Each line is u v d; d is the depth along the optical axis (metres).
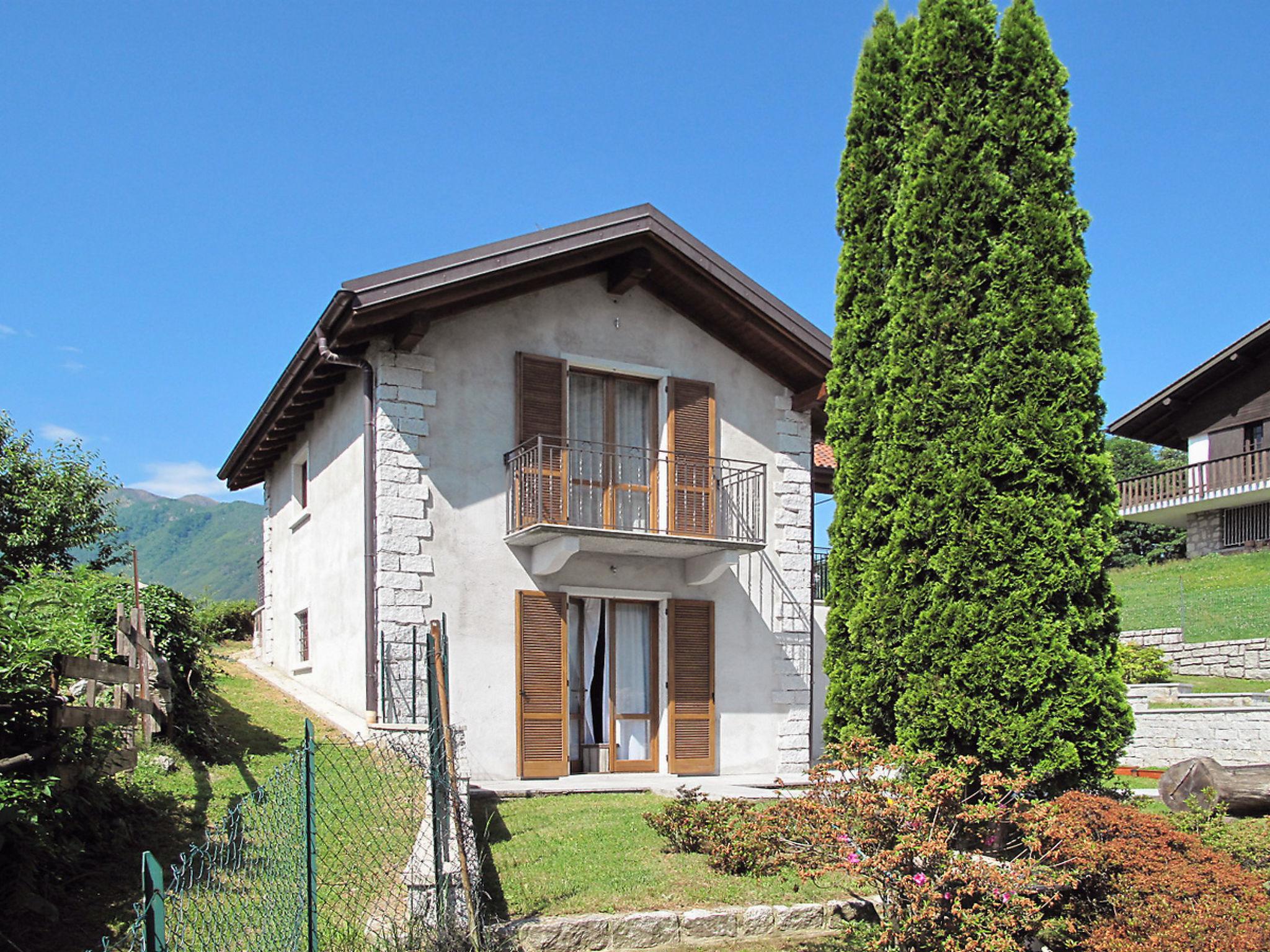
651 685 13.60
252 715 12.70
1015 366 9.41
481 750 12.24
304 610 15.62
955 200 9.80
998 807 7.47
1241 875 7.30
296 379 13.87
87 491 16.62
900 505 9.76
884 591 9.77
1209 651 20.77
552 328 13.37
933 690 9.27
